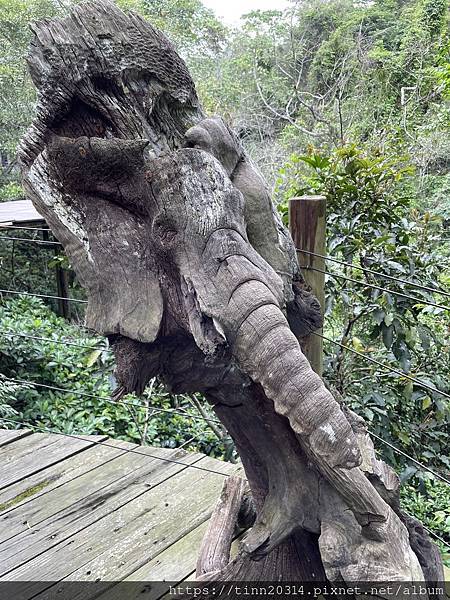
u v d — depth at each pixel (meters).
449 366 3.46
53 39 1.70
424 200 6.94
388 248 3.05
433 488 3.80
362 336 3.57
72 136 1.78
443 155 7.58
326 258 2.45
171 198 1.54
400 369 3.20
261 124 9.79
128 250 1.67
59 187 1.74
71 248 1.73
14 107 9.27
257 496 1.92
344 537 1.59
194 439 4.17
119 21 1.72
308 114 8.67
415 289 3.05
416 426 3.38
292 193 3.57
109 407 4.66
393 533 1.60
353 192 3.17
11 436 3.27
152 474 2.88
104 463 3.00
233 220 1.56
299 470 1.70
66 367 5.10
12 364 4.99
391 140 5.95
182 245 1.53
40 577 2.19
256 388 1.70
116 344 1.67
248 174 1.79
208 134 1.69
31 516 2.56
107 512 2.59
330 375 3.17
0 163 10.41
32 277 6.68
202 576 1.86
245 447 1.88
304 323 1.96
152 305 1.61
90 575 2.20
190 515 2.55
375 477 1.74
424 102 8.42
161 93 1.75
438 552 1.83
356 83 9.27
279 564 1.80
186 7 11.25
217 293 1.47
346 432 1.40
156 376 1.77
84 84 1.70
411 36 9.41
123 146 1.60
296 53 10.66
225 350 1.46
